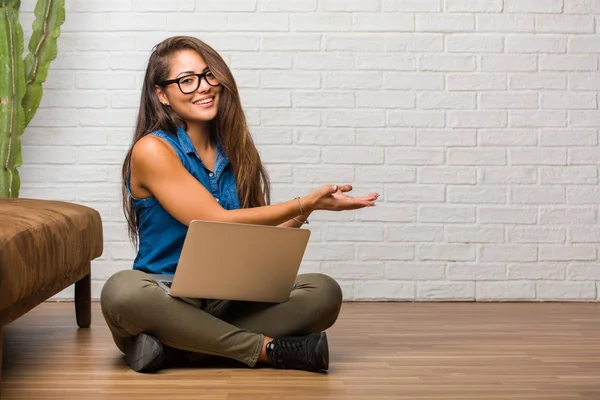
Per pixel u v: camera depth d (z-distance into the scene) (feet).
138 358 7.72
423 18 12.72
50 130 12.58
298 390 7.00
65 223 8.73
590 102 12.85
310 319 8.11
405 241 12.75
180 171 8.02
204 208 7.91
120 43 12.59
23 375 7.68
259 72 12.62
